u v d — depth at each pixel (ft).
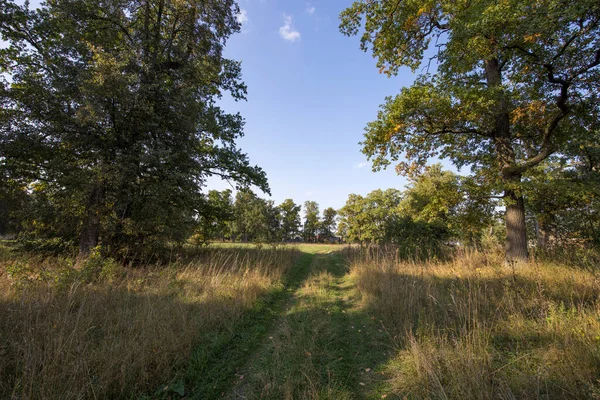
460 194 34.58
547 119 30.66
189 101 37.96
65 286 17.63
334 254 79.61
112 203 33.27
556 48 27.55
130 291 19.99
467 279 22.98
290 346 13.94
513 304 15.83
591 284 18.20
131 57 34.96
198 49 45.34
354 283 30.50
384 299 20.38
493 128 34.27
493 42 26.99
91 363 10.34
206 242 50.55
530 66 28.60
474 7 26.94
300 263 53.83
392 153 35.63
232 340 14.87
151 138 36.86
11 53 35.94
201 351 12.84
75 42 35.12
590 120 30.96
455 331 13.56
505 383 9.12
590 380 8.71
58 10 36.63
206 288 22.12
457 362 10.28
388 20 39.40
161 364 11.10
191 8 43.50
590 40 25.61
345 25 42.27
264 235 62.59
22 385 8.84
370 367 12.29
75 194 32.89
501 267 30.09
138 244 34.73
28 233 35.55
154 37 40.55
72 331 11.46
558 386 8.79
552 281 20.61
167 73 41.52
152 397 9.75
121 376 9.86
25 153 32.73
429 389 9.68
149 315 14.11
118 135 34.78
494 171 35.06
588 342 10.96
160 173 35.68
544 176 32.50
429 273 27.07
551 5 21.93
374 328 16.69
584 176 36.88
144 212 35.06
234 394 10.27
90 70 31.76
